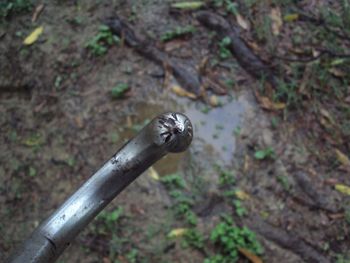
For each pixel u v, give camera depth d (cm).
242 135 94
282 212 87
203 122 95
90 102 99
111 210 88
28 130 98
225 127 95
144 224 86
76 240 86
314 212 86
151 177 90
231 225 85
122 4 109
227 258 83
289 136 93
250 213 86
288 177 89
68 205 28
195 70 101
